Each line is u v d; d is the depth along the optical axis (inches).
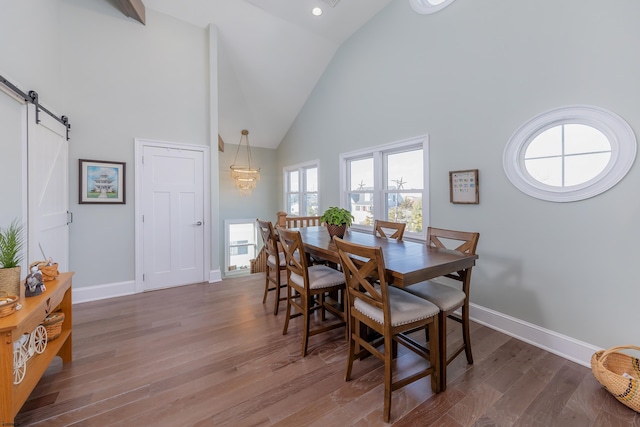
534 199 85.0
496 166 93.5
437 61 110.9
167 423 54.9
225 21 144.2
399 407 59.6
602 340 72.9
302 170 216.8
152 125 133.1
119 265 127.2
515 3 86.9
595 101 72.3
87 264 120.6
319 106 189.3
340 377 69.2
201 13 138.6
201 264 147.4
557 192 79.4
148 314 106.5
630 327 68.7
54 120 100.3
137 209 130.3
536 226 84.7
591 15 72.3
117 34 124.0
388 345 56.4
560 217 79.7
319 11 138.9
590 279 74.7
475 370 72.5
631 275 68.4
